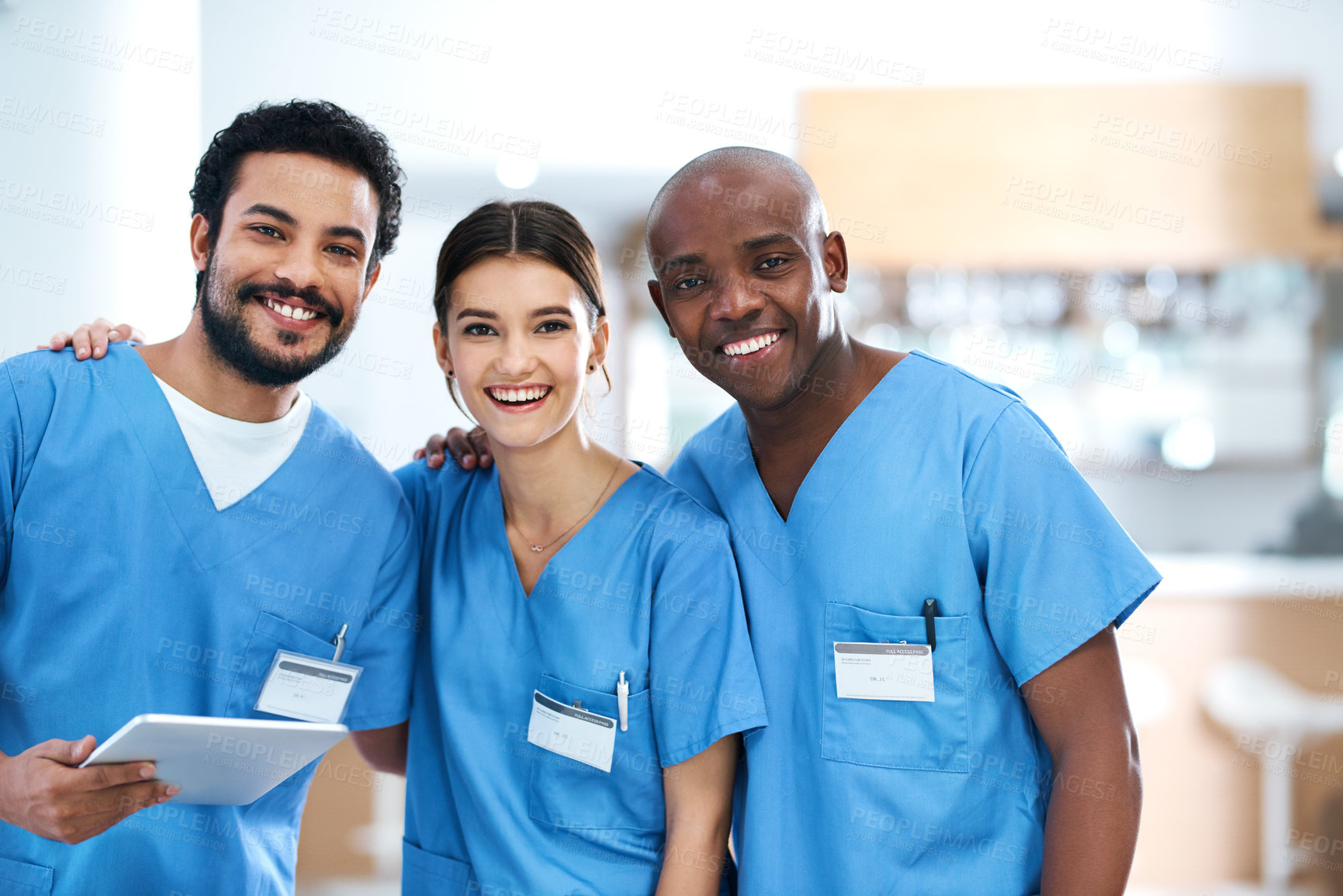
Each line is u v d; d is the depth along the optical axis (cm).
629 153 410
